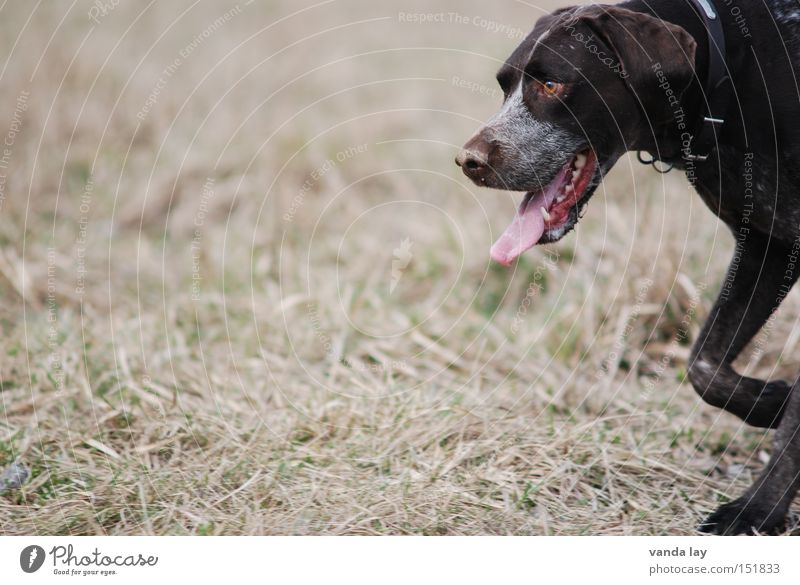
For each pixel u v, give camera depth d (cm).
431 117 1062
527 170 457
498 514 449
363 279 765
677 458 518
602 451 500
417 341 669
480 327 683
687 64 424
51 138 970
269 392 593
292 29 1267
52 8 1214
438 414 543
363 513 446
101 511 456
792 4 441
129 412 550
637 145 466
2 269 737
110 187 920
